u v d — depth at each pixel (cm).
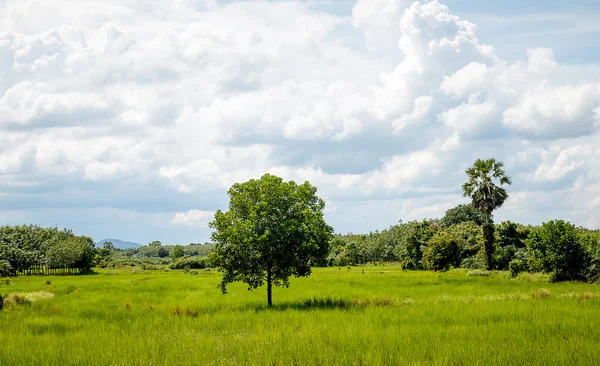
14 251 11725
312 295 3356
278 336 1700
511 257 5906
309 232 2820
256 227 2784
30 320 2344
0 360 1441
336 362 1302
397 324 1956
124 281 6400
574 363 1218
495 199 5903
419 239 9206
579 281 4247
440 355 1343
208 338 1722
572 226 4556
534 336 1595
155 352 1477
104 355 1456
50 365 1378
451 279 4809
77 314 2570
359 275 6062
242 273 2838
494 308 2288
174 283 5322
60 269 13688
